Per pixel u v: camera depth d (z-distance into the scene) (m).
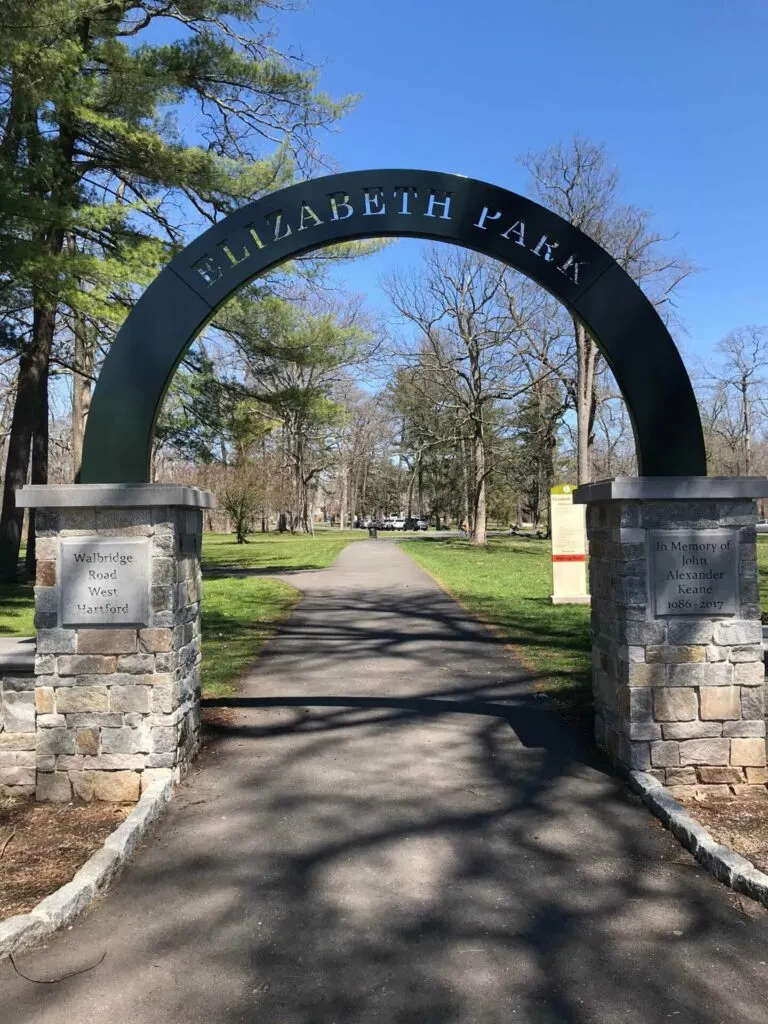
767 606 13.01
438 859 3.97
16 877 3.81
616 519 5.12
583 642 9.83
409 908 3.49
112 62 13.47
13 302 14.41
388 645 9.79
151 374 5.28
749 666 4.98
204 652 9.36
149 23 16.72
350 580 19.00
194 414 19.16
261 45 16.34
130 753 4.90
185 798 4.81
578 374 25.42
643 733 4.96
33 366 17.64
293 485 55.56
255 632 10.87
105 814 4.68
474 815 4.53
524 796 4.82
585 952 3.13
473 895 3.60
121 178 15.94
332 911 3.46
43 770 4.91
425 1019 2.73
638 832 4.30
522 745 5.81
